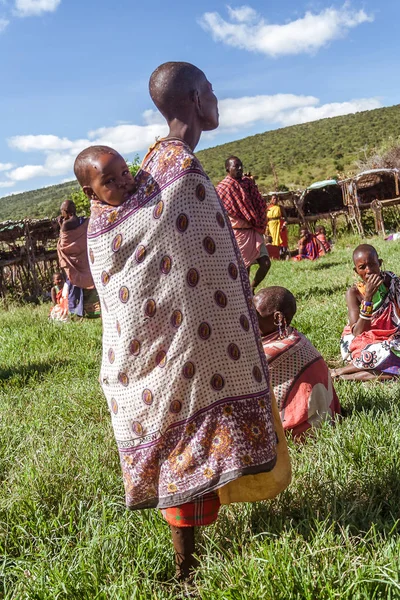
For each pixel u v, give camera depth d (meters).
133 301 2.62
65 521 3.42
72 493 3.62
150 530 3.13
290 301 4.39
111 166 2.60
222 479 2.56
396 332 5.50
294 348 4.30
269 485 2.76
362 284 5.75
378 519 3.03
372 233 26.53
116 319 2.69
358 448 3.67
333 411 4.42
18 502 3.56
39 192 161.75
